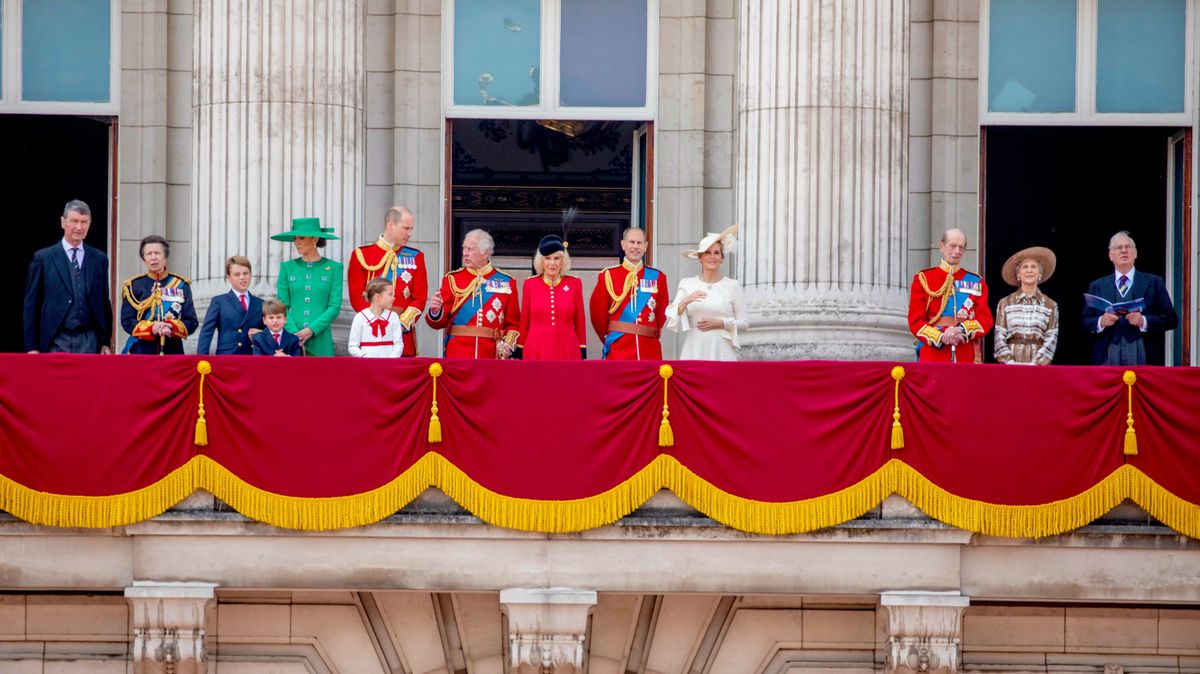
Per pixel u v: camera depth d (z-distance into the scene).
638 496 44.75
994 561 45.28
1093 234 59.06
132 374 44.66
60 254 49.09
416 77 58.69
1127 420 45.12
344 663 46.47
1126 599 45.19
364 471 44.62
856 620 46.75
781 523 44.75
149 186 58.31
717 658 46.88
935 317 48.78
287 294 49.53
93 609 46.34
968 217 58.56
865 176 51.97
